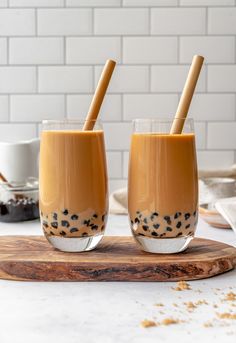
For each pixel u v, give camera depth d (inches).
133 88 60.3
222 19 59.4
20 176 53.8
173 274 31.1
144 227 32.4
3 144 53.5
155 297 29.2
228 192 48.6
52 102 60.6
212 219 42.4
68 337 24.9
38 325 26.1
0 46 60.0
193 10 59.4
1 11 59.6
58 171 32.3
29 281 31.4
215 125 60.6
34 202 46.6
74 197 32.2
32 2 59.4
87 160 32.3
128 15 59.5
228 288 30.3
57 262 31.2
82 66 60.2
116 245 34.7
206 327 25.8
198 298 29.0
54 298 29.1
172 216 32.0
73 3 59.4
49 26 59.8
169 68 59.9
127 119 60.7
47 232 33.2
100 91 33.1
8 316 27.0
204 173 54.8
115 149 61.0
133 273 31.1
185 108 32.4
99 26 59.6
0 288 30.5
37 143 55.1
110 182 61.3
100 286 30.7
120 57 59.9
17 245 34.7
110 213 49.5
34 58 60.2
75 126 32.6
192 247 34.3
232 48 59.7
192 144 32.5
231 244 38.3
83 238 32.7
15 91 60.5
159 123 32.2
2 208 45.8
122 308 27.8
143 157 32.1
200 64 32.4
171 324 26.1
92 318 26.7
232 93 60.2
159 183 31.9
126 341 24.6
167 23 59.5
